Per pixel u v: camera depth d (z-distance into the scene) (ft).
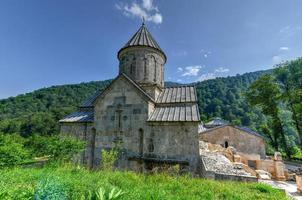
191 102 50.57
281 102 118.93
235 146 87.56
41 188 16.52
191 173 40.68
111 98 51.67
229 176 37.65
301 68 114.32
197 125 43.11
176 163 41.86
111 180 26.30
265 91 117.70
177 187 26.23
